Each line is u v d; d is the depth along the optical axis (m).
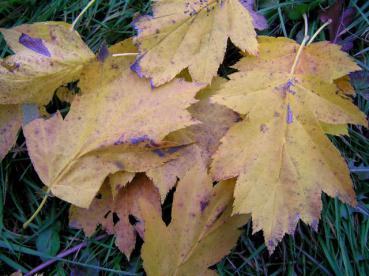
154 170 0.21
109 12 0.26
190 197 0.20
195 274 0.21
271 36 0.24
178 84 0.21
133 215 0.22
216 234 0.21
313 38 0.23
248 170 0.20
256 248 0.24
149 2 0.25
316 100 0.21
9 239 0.23
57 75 0.21
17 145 0.24
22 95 0.21
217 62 0.21
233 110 0.20
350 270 0.23
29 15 0.26
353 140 0.25
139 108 0.21
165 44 0.21
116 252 0.23
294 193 0.20
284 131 0.21
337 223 0.23
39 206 0.22
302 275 0.24
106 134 0.21
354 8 0.25
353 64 0.21
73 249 0.23
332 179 0.21
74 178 0.21
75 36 0.22
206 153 0.21
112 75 0.21
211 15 0.21
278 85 0.21
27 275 0.23
